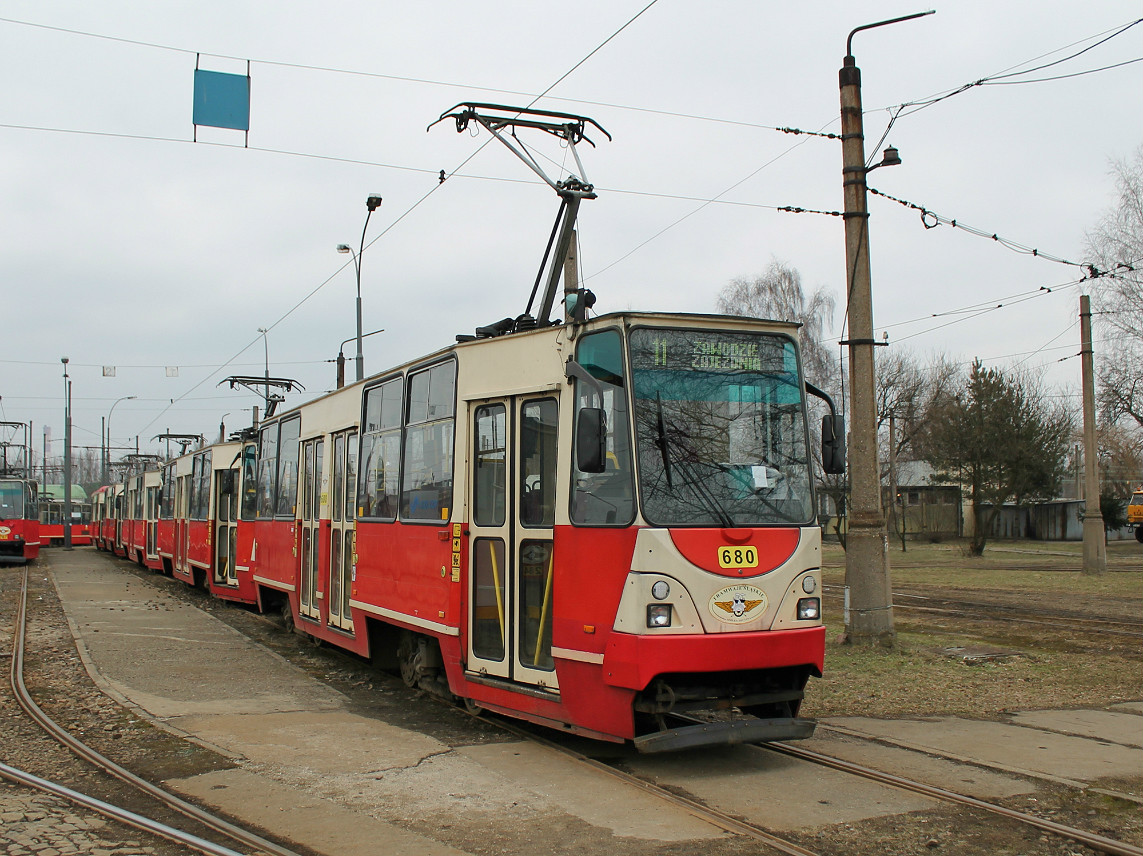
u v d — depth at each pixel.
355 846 5.22
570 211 11.23
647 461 6.69
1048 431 39.94
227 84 11.48
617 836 5.36
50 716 8.55
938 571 27.66
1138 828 5.52
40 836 5.38
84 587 23.27
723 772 6.70
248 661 11.70
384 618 9.78
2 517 31.45
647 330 6.95
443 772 6.68
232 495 19.47
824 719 8.46
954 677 10.34
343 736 7.78
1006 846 5.24
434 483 8.85
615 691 6.56
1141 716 8.55
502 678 7.74
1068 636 13.57
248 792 6.21
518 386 7.76
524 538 7.59
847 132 12.39
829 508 38.03
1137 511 41.56
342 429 11.67
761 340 7.33
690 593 6.54
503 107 12.00
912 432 39.94
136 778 6.51
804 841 5.30
